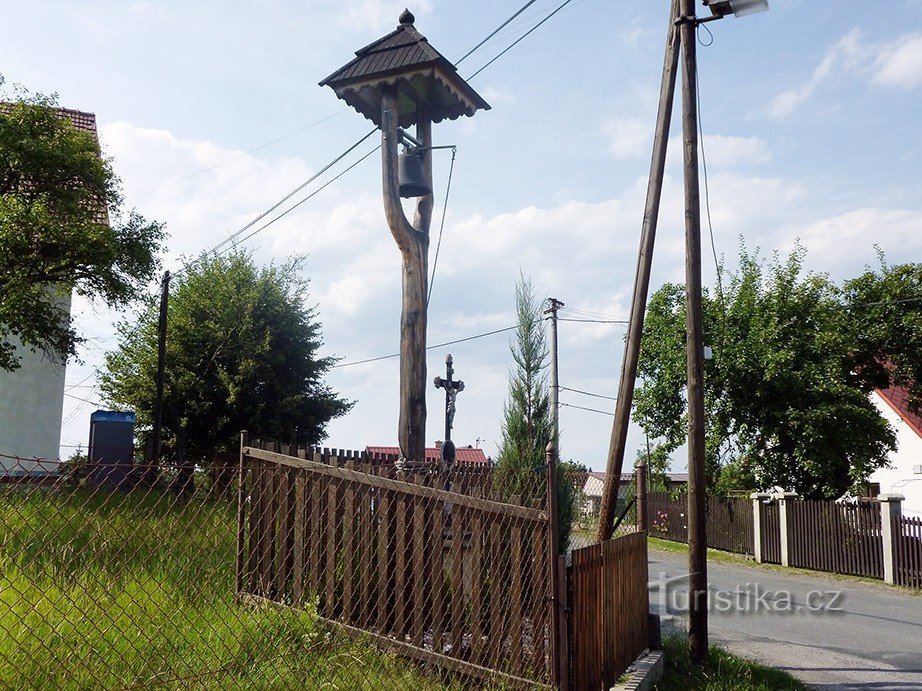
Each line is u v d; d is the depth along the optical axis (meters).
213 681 4.22
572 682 5.12
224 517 4.63
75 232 13.75
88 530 4.16
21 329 14.55
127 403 23.91
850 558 16.58
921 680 8.05
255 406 23.91
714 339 20.67
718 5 8.08
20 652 3.98
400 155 8.63
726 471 21.56
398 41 8.91
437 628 5.32
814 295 20.69
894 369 22.47
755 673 7.63
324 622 5.34
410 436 7.96
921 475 27.61
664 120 8.38
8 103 14.93
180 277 24.62
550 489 5.15
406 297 8.30
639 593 7.09
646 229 8.34
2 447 18.17
